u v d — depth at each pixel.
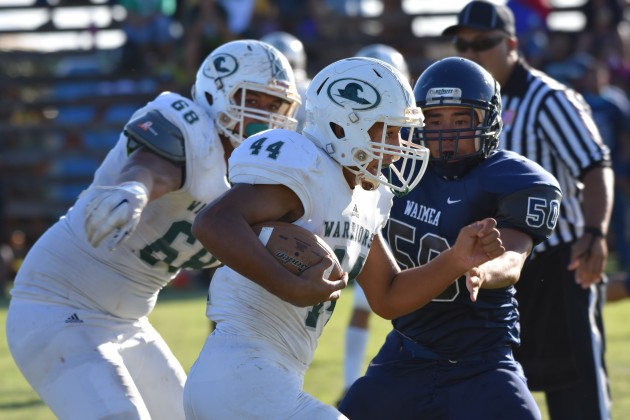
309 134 11.82
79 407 13.02
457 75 13.05
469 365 12.85
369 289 12.48
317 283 10.82
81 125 51.19
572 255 17.14
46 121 52.50
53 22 56.34
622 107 36.12
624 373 23.42
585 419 17.09
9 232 50.12
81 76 52.44
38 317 13.64
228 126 14.03
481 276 11.58
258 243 10.76
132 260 13.88
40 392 13.55
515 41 18.22
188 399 11.56
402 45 52.69
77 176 50.84
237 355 11.28
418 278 12.05
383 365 13.39
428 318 13.00
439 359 12.98
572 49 45.88
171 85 48.94
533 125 17.73
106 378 13.14
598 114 36.03
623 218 36.66
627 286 23.53
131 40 50.22
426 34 53.12
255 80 14.07
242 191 11.02
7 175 51.22
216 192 13.76
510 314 13.17
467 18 18.14
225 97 14.03
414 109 11.70
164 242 13.86
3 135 51.94
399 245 13.43
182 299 39.22
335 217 11.48
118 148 14.12
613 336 28.58
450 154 13.04
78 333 13.54
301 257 10.89
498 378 12.66
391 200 12.44
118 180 12.83
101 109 51.38
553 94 17.66
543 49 45.16
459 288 12.77
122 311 14.05
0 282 43.41
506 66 18.09
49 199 51.06
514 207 12.66
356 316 21.78
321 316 11.87
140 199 12.45
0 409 21.69
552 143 17.64
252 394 11.12
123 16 55.31
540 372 17.22
